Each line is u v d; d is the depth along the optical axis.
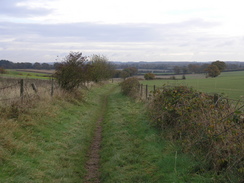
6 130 6.98
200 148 5.98
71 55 16.39
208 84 41.38
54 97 12.95
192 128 6.67
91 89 26.52
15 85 10.80
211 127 5.59
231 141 5.13
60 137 8.33
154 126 9.16
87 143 8.42
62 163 6.38
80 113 12.68
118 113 13.33
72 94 15.93
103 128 10.68
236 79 54.09
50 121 9.48
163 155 6.39
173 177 5.14
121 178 5.54
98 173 6.16
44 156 6.52
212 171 5.08
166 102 8.43
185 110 7.20
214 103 7.03
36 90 11.42
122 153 7.06
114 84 49.22
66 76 15.79
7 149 6.10
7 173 5.26
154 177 5.37
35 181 5.16
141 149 7.27
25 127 8.05
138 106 15.08
